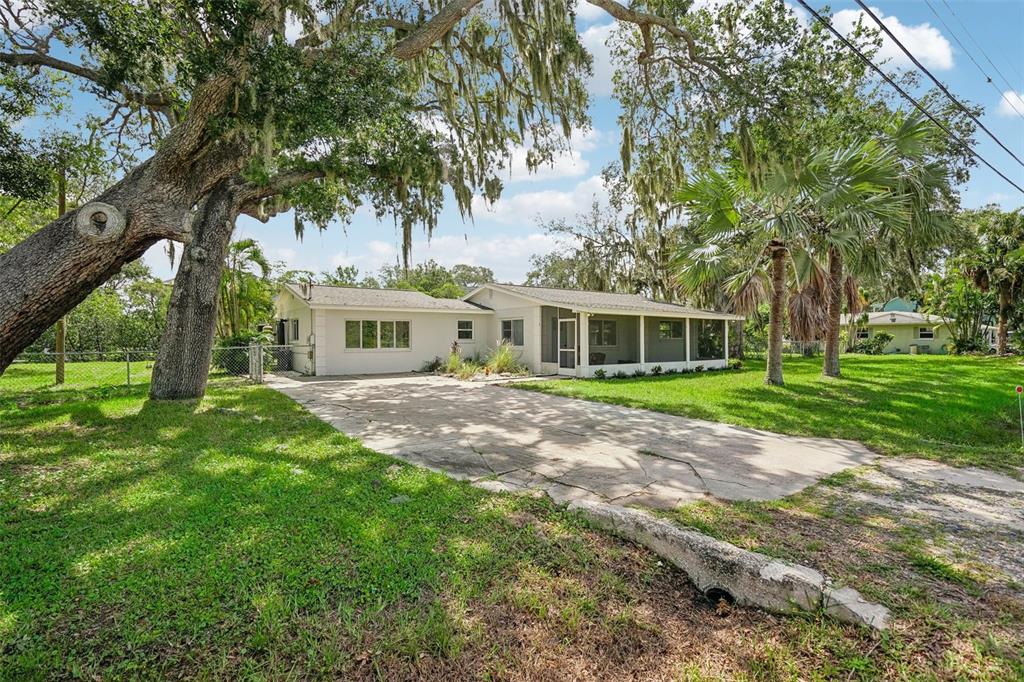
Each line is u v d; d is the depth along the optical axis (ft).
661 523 10.90
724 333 63.52
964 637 7.36
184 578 8.76
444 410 29.14
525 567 9.60
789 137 25.86
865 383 41.83
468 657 7.02
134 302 86.79
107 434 20.75
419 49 26.99
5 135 26.04
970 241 56.03
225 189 30.73
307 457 17.42
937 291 91.15
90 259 16.62
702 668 7.00
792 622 8.14
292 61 19.15
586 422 25.53
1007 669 6.68
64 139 29.58
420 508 12.44
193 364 30.37
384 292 61.87
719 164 34.96
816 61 25.53
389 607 8.12
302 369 54.60
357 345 53.67
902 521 11.87
